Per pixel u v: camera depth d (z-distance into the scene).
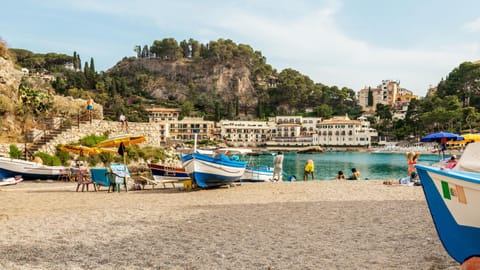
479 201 5.90
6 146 29.20
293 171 56.59
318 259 7.12
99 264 7.00
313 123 186.88
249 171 28.91
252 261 7.05
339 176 27.91
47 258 7.37
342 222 10.53
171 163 45.31
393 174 51.22
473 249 6.21
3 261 7.14
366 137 160.62
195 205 14.47
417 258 7.12
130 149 40.69
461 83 176.50
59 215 12.11
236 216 11.84
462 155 8.91
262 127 177.88
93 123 38.62
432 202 6.59
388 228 9.62
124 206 14.38
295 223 10.56
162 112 184.50
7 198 17.12
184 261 7.13
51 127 36.59
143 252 7.78
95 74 196.12
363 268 6.58
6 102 33.59
